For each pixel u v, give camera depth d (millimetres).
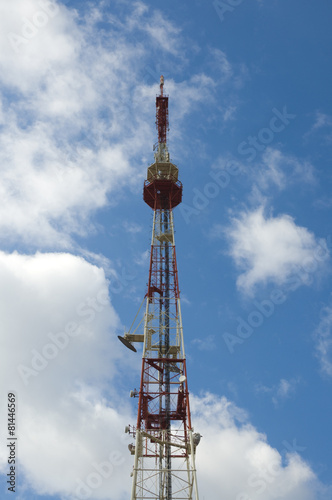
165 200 99188
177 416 78062
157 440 73625
